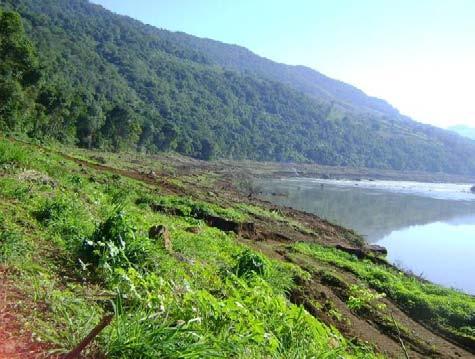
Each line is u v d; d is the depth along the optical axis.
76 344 4.11
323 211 56.72
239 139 155.62
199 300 5.27
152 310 4.95
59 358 3.86
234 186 70.12
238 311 5.27
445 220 56.75
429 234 46.19
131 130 89.19
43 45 116.00
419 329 15.52
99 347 4.14
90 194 15.41
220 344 4.43
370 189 96.25
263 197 63.81
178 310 5.09
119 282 6.01
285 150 170.62
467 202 79.75
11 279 5.33
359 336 12.88
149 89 155.62
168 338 4.09
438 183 152.12
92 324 4.55
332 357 5.90
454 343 15.01
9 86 46.19
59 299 5.00
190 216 22.44
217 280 8.09
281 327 5.73
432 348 13.84
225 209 29.19
